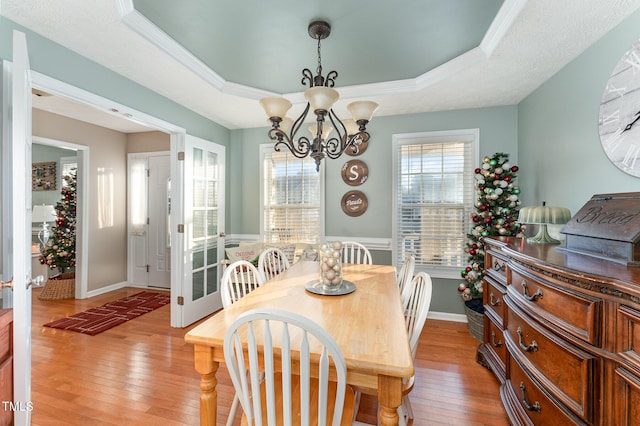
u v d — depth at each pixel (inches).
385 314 55.1
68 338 108.0
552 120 90.9
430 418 68.2
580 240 58.2
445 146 127.6
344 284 74.7
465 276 113.0
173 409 70.6
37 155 206.1
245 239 156.3
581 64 76.4
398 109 124.8
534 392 55.6
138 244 178.1
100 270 163.5
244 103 118.0
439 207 128.7
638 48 58.6
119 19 65.4
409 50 84.7
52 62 73.0
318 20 70.9
